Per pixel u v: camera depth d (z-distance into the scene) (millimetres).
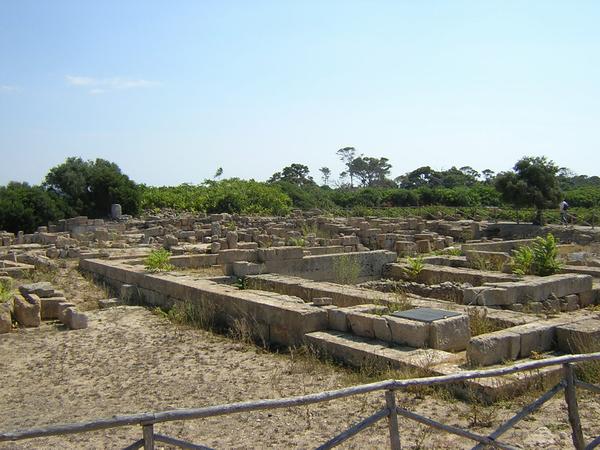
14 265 20984
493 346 8969
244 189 58156
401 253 26703
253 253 19109
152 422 4238
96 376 9680
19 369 10172
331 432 6973
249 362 10242
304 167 110625
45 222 41750
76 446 6859
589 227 37281
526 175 40875
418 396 8055
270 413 7676
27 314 13203
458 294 15914
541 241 17703
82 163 50625
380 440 6684
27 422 7648
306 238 29062
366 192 71875
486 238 36188
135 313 14648
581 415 7320
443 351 9484
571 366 6012
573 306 15289
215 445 6707
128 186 49719
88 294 17734
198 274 19078
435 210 55719
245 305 12367
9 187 43531
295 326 11086
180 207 53938
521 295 14258
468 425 7070
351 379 8992
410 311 10672
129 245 29469
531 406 5734
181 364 10234
